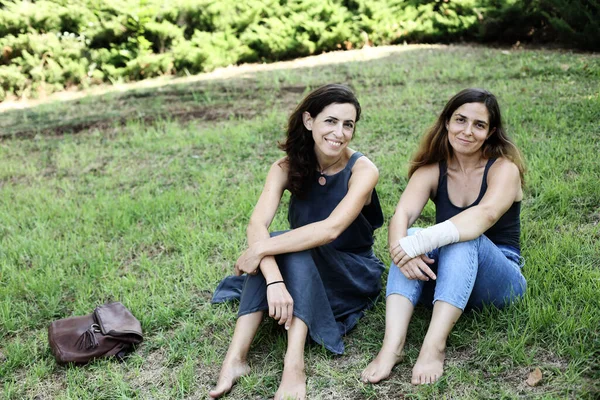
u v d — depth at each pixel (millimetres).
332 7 11648
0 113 9438
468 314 3324
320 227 3188
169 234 4809
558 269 3586
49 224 5242
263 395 2994
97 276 4305
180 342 3492
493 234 3365
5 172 6602
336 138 3281
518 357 2943
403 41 11859
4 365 3441
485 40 11078
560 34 9758
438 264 3193
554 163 4969
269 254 3141
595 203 4375
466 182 3332
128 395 3135
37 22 10711
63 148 7199
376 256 4133
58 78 10656
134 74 11070
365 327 3449
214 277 4133
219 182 5797
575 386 2729
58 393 3211
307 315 3076
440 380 2879
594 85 6961
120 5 10906
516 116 6125
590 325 3051
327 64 10500
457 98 3219
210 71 11227
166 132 7344
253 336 3170
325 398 2934
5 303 3967
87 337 3434
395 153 5797
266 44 11477
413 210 3359
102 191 5855
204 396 3059
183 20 11508
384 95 7738
